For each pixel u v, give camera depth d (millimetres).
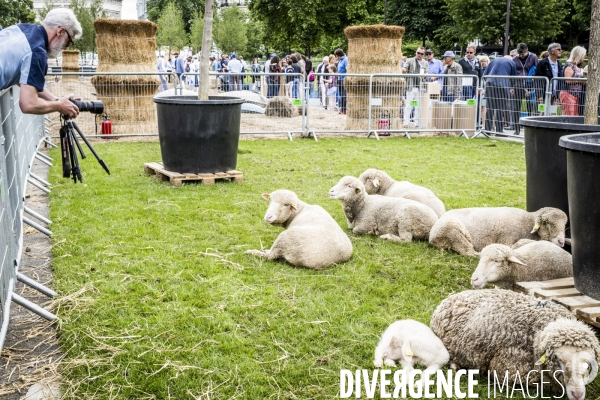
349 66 14766
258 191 7949
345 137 14055
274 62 21453
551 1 34094
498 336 3330
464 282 4918
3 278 3719
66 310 4246
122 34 13273
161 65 25406
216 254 5445
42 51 4504
